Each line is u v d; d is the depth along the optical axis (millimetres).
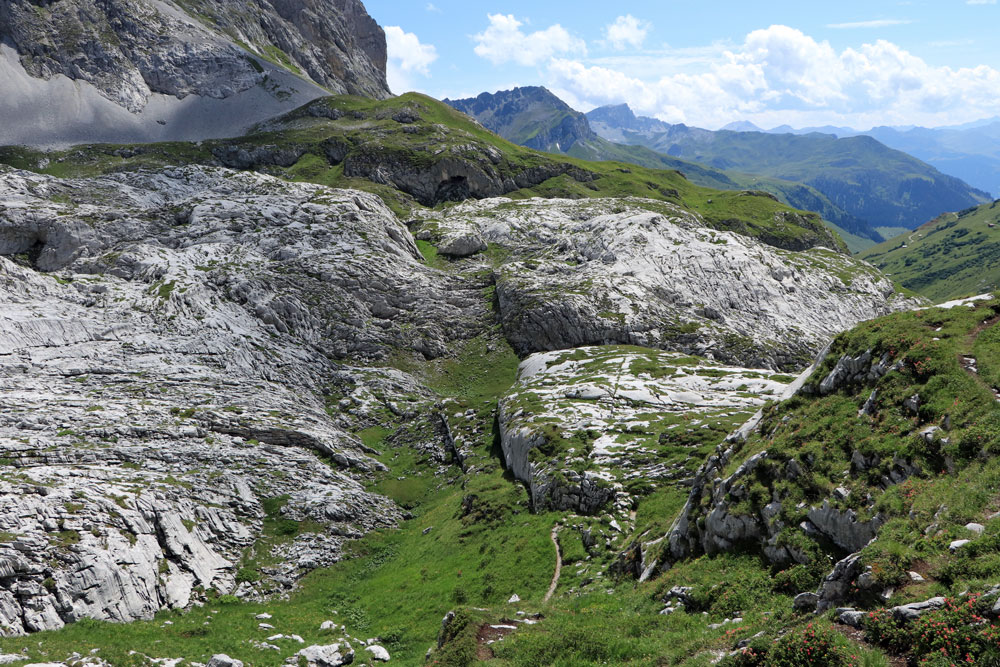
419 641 35250
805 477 28094
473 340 97375
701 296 104875
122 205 127188
